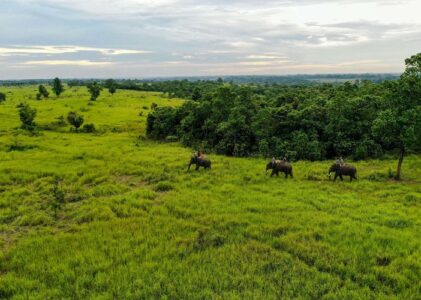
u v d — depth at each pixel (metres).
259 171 28.27
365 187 23.92
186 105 46.25
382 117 24.80
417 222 17.86
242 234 17.08
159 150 37.62
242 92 40.16
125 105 81.25
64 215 20.14
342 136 33.09
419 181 25.19
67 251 15.45
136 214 19.75
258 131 35.00
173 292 12.27
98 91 89.62
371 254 14.67
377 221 18.11
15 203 21.81
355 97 36.09
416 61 24.28
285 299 11.91
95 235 16.97
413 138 23.17
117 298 12.16
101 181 26.36
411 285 12.66
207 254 14.99
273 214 19.39
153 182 26.19
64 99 89.12
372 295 12.13
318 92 49.50
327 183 25.19
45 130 53.38
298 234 16.72
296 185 24.70
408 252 14.85
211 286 12.79
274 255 14.94
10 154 35.56
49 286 12.96
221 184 25.09
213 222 18.47
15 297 12.11
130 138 46.59
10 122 56.91
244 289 12.61
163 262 14.41
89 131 52.44
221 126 36.78
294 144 33.09
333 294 12.05
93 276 13.64
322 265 14.06
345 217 18.81
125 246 15.69
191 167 29.91
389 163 30.22
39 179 26.52
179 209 20.14
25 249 15.75
